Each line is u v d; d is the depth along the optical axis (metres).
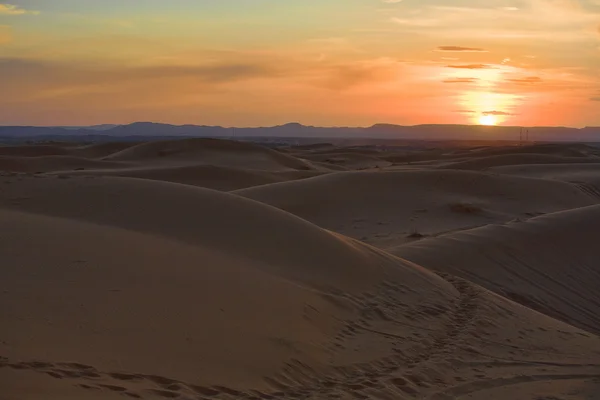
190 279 10.09
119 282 9.16
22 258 9.48
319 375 8.03
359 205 34.19
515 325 12.27
